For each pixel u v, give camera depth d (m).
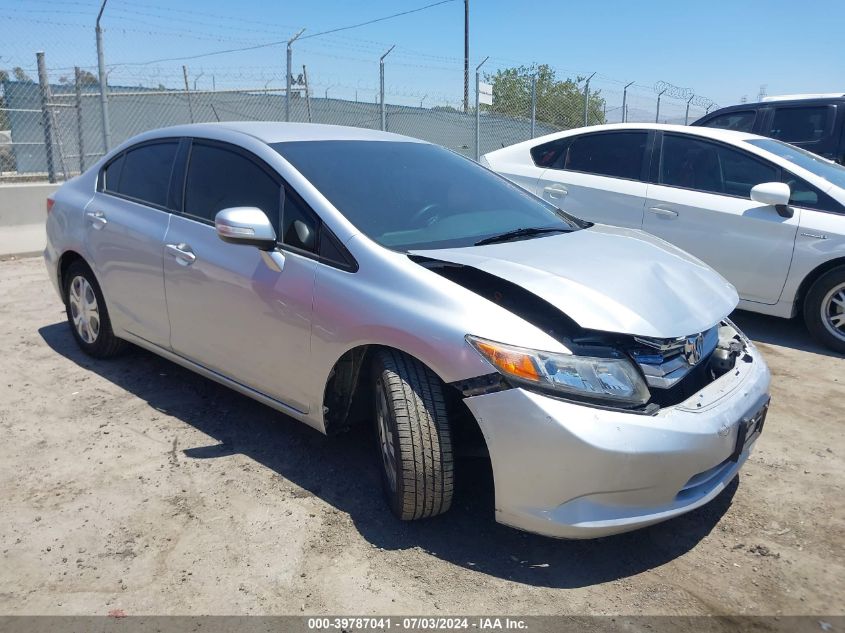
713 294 3.04
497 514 2.60
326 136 3.76
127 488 3.15
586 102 13.95
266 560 2.67
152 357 4.79
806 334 5.75
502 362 2.48
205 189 3.70
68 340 5.14
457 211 3.45
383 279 2.83
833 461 3.56
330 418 3.16
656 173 5.97
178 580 2.55
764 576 2.67
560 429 2.40
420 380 2.69
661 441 2.46
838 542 2.89
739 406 2.75
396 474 2.75
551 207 3.97
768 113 8.66
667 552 2.81
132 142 4.37
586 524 2.46
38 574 2.57
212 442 3.60
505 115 15.16
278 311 3.15
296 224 3.19
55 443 3.55
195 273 3.55
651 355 2.62
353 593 2.51
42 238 8.53
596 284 2.73
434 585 2.56
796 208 5.30
